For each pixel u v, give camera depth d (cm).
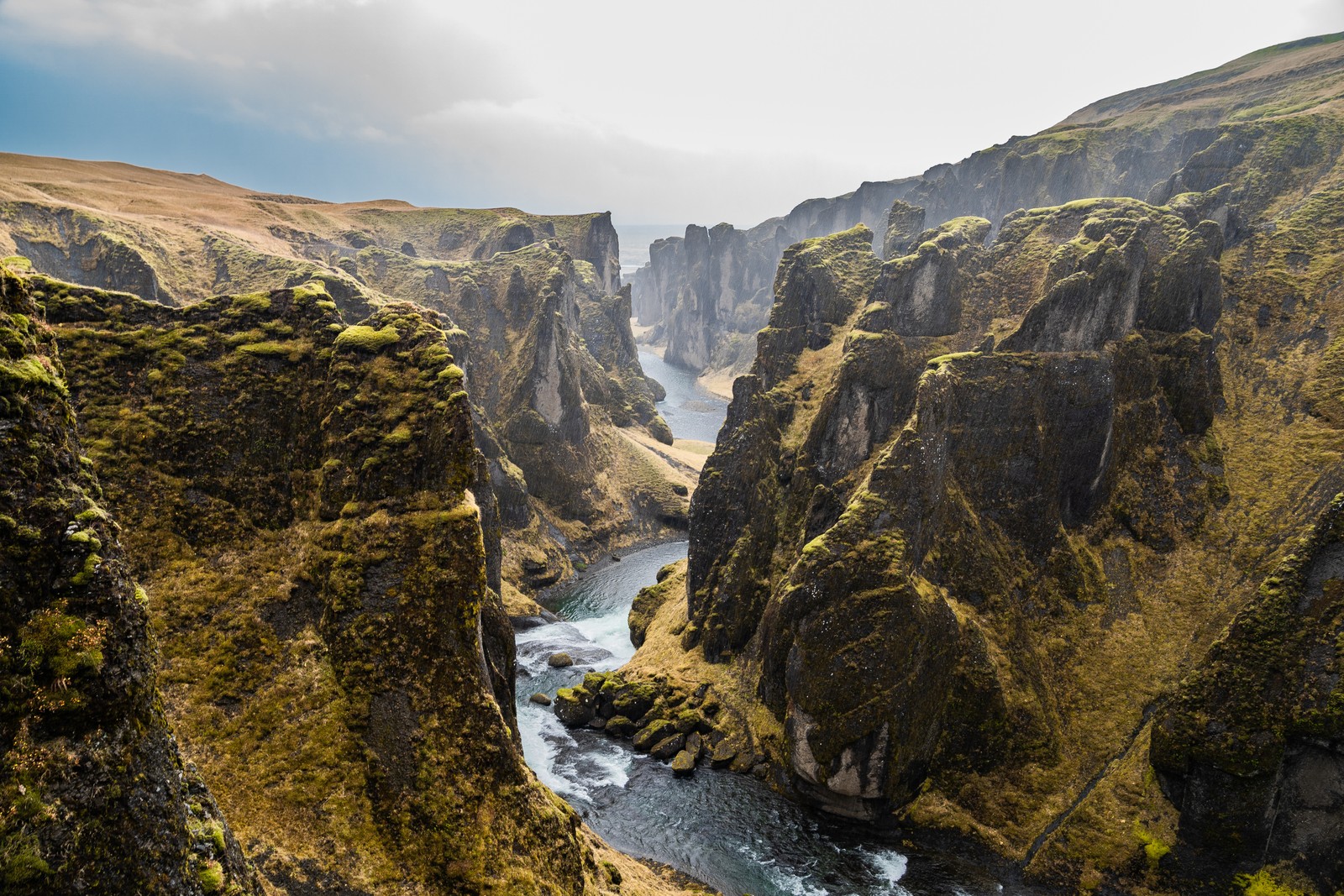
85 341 4909
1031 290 9875
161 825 2036
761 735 8412
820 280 11456
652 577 15025
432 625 4438
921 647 7300
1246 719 6122
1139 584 8462
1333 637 5922
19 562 1866
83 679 1889
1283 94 18188
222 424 4988
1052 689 7862
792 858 6844
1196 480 8850
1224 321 9888
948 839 7044
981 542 8325
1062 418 8638
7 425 1903
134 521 4681
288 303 5338
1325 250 10025
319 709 4294
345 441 4834
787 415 10819
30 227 15025
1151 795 6700
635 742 8631
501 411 17762
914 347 9762
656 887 5822
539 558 14500
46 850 1744
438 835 4000
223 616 4553
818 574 7562
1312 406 8862
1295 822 6034
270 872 3647
